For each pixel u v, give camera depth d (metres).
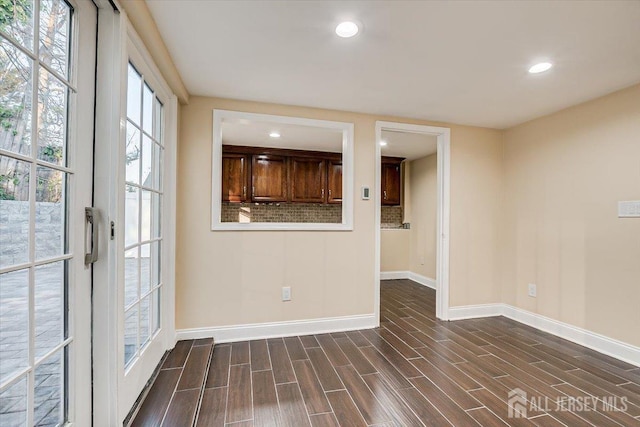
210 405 1.77
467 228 3.40
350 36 1.78
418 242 5.32
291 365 2.26
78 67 1.24
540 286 3.07
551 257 2.96
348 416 1.68
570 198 2.80
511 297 3.39
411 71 2.19
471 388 1.97
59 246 1.15
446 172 3.32
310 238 2.91
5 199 0.88
